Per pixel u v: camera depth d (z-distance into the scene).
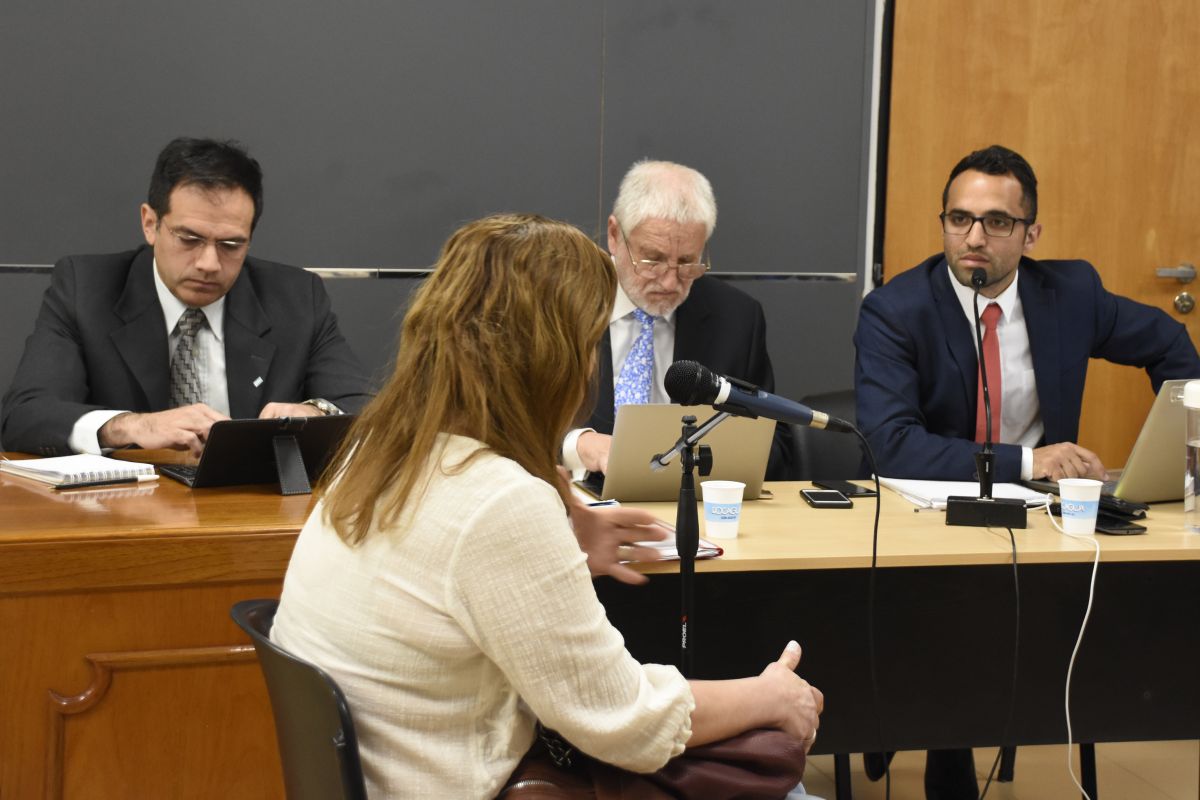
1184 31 3.76
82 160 3.10
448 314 1.11
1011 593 1.92
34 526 1.56
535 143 3.39
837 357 3.64
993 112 3.67
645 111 3.45
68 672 1.55
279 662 1.06
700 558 1.67
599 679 1.07
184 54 3.14
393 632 1.06
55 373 2.23
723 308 2.63
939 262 2.70
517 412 1.09
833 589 1.88
